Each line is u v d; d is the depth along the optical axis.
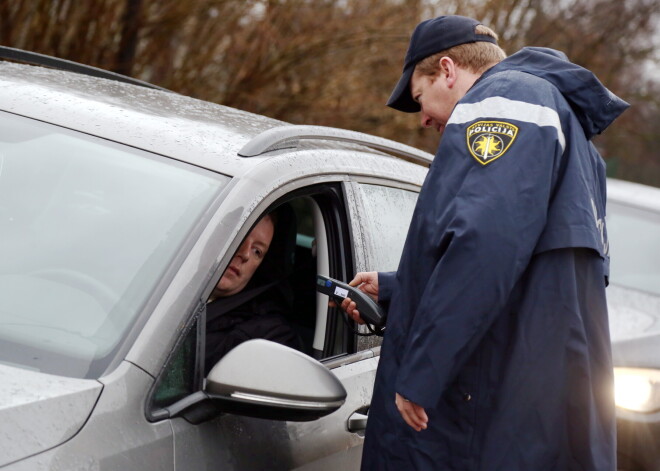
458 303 2.40
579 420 2.58
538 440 2.55
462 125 2.59
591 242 2.56
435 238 2.51
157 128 2.79
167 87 10.05
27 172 2.66
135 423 2.12
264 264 3.33
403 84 3.11
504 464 2.55
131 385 2.14
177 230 2.46
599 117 2.74
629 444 4.49
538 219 2.48
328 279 2.85
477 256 2.40
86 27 9.25
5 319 2.29
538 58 2.76
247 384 2.24
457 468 2.58
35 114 2.84
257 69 10.29
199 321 2.33
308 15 10.45
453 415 2.58
